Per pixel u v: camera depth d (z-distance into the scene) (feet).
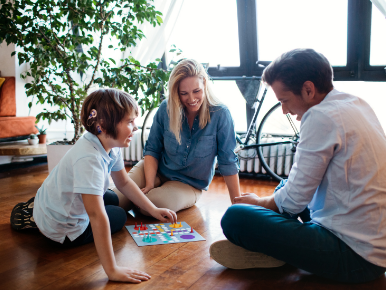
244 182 9.36
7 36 7.77
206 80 5.71
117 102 3.73
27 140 10.91
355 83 9.02
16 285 3.63
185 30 10.64
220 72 10.62
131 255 4.36
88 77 11.16
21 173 9.87
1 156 10.60
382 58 8.62
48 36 8.12
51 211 4.22
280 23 9.66
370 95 8.94
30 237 5.02
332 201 3.42
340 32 8.94
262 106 9.89
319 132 3.32
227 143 5.95
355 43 8.73
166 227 5.40
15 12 7.82
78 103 8.60
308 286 3.63
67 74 8.45
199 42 10.65
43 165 11.19
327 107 3.34
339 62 9.14
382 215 3.23
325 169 3.37
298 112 3.71
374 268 3.40
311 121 3.39
